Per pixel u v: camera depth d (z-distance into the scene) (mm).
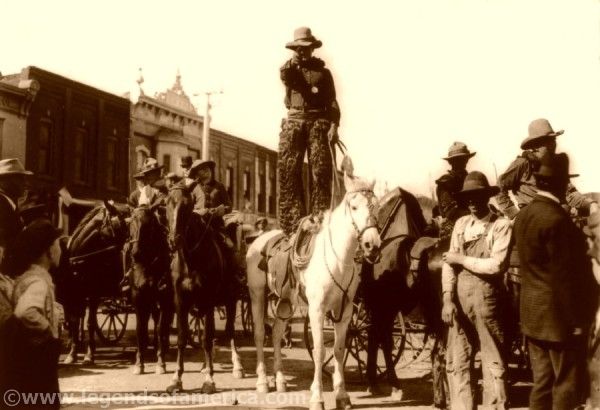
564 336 4480
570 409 4477
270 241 9078
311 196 9242
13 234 5789
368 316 9078
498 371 5863
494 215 6375
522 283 4777
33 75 25938
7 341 3998
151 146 33688
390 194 8922
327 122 9234
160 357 10047
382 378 9680
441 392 7328
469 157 8570
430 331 7922
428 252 7598
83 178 28656
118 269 11992
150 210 9852
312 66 9289
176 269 8578
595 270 5539
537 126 7441
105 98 29984
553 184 4777
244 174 42125
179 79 41625
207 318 8648
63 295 11320
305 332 9539
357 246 7316
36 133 25969
